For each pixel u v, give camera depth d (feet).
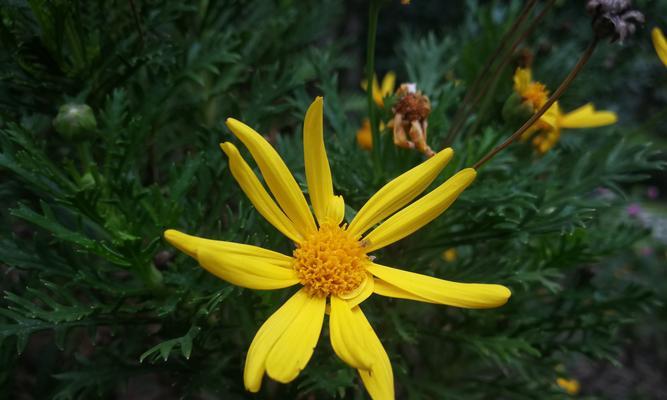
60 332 0.32
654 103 1.26
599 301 0.45
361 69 1.67
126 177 0.34
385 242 0.32
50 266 0.34
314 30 0.58
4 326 0.31
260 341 0.26
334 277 0.30
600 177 0.42
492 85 0.40
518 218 0.41
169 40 0.40
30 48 0.36
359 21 1.70
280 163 0.30
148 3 0.41
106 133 0.36
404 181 0.32
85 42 0.39
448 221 0.40
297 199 0.31
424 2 1.71
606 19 0.31
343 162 0.40
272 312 0.35
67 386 0.35
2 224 0.39
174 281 0.33
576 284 0.46
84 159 0.35
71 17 0.36
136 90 0.40
